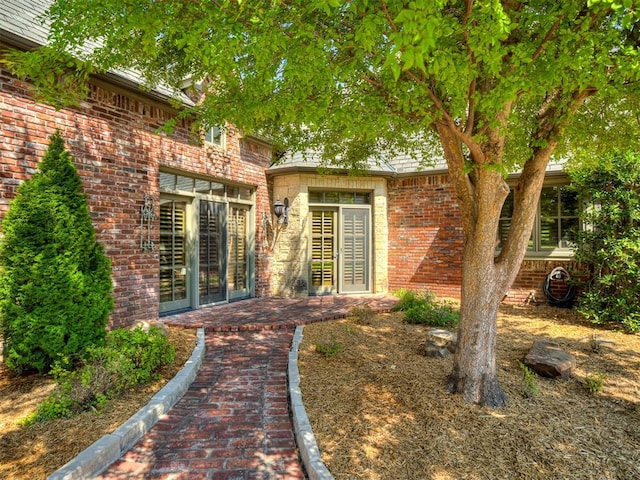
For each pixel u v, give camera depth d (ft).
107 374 11.27
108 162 18.62
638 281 19.67
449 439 9.31
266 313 23.15
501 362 14.60
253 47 7.73
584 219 22.36
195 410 11.25
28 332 12.45
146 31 7.97
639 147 14.03
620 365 14.47
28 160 15.47
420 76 9.36
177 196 23.40
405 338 17.79
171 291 23.13
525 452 8.82
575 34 7.73
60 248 13.24
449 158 11.64
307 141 18.17
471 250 11.62
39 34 15.79
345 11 8.66
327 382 12.59
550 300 26.11
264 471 8.45
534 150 11.87
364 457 8.59
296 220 30.14
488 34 6.82
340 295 31.14
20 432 9.42
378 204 32.07
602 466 8.36
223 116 11.85
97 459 8.25
